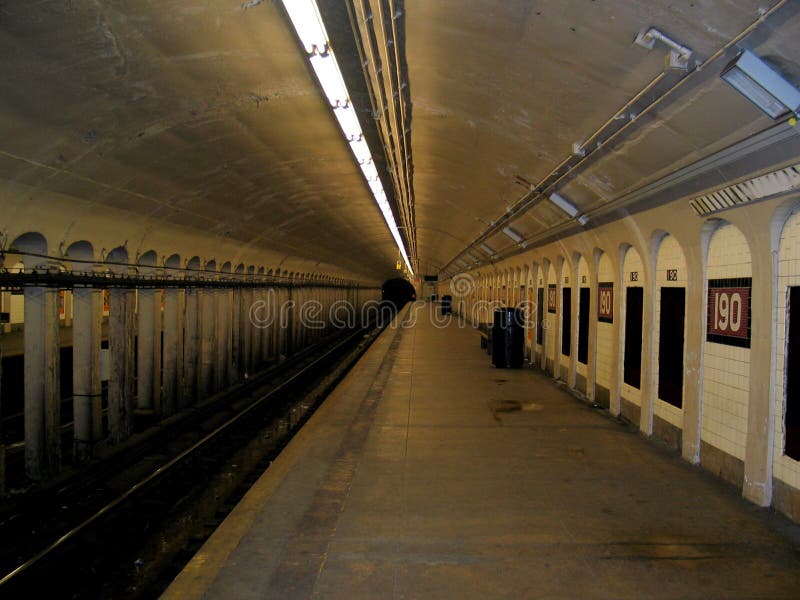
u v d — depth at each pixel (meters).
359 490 5.66
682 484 5.87
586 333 10.93
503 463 6.58
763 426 5.19
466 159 9.71
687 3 3.56
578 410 9.53
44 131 5.54
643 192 6.73
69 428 10.51
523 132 7.16
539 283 14.97
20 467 8.19
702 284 6.39
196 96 6.15
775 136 4.21
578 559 4.20
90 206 7.62
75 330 8.66
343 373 18.02
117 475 8.25
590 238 9.77
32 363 7.43
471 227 18.09
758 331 5.25
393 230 23.91
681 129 5.05
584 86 5.25
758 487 5.26
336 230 19.88
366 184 12.86
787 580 3.89
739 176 5.01
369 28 4.98
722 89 4.20
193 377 12.59
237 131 7.58
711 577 3.93
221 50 5.30
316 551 4.32
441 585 3.83
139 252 9.64
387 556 4.25
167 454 9.39
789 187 4.51
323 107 7.39
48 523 6.48
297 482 5.88
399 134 8.69
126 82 5.34
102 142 6.28
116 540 6.02
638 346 8.30
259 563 4.13
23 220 6.70
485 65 5.70
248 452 9.71
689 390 6.62
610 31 4.21
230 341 14.55
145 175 7.71
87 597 4.90
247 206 11.62
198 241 11.71
